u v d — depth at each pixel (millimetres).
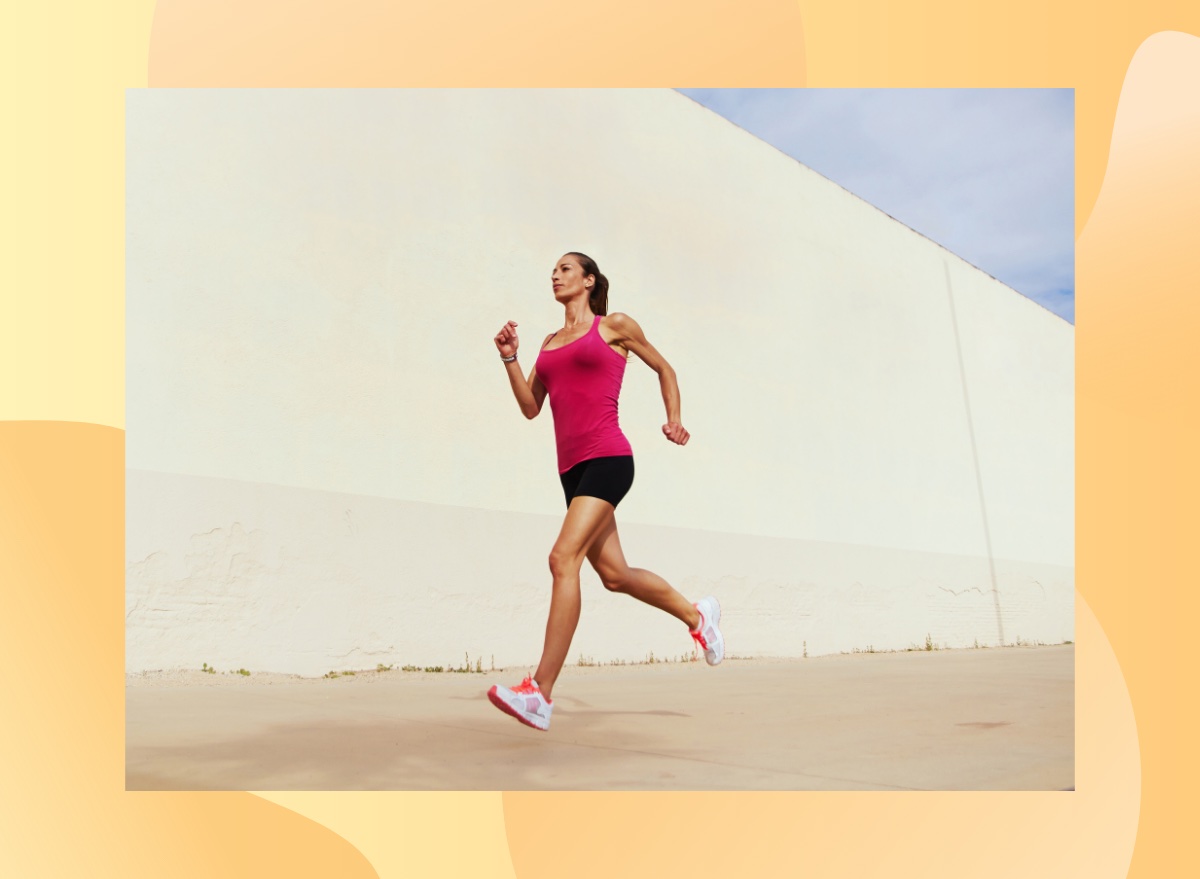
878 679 4227
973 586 8422
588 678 4324
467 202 4965
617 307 5723
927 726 2641
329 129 4414
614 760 2127
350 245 4422
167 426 3754
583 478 2467
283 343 4129
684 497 5957
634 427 5723
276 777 1968
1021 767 2096
